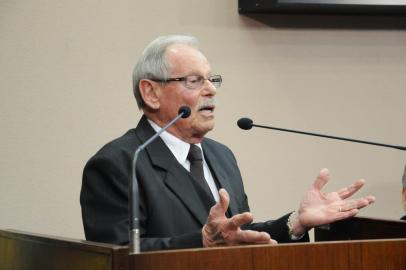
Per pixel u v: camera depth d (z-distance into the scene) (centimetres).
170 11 537
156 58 363
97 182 335
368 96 573
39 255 279
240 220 247
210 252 214
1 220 502
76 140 517
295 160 558
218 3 546
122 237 315
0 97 507
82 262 240
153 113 364
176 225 329
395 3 540
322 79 565
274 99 555
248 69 550
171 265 212
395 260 226
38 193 509
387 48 578
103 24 526
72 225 513
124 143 346
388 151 575
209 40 543
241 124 339
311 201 285
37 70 514
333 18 569
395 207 576
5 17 510
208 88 359
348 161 568
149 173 336
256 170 550
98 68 523
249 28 551
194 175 354
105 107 523
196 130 357
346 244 222
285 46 559
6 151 506
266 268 216
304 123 561
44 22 516
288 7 535
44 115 513
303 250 219
